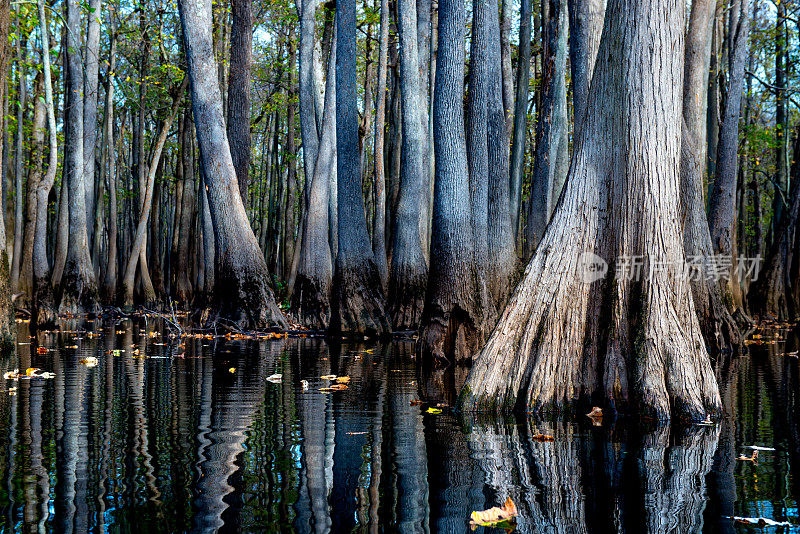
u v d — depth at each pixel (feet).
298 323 55.11
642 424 17.76
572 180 20.34
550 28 54.65
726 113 52.54
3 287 34.30
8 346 34.35
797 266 64.59
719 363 34.63
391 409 19.77
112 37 82.69
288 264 94.89
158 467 12.97
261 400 21.08
